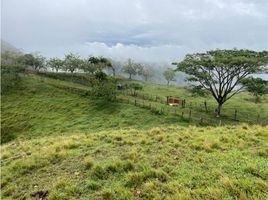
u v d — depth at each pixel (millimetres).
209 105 71250
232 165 10281
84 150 14766
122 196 8781
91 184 9766
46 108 61500
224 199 7723
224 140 14047
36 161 13508
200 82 58000
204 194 8156
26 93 71125
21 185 11305
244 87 55219
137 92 84438
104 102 62812
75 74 102250
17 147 19844
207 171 9922
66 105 62594
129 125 48125
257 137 14242
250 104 75250
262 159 10734
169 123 47625
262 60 51219
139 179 9766
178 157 11820
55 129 49781
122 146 14836
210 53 59656
